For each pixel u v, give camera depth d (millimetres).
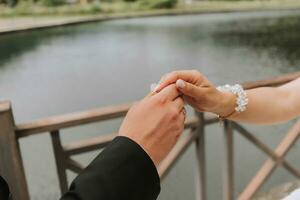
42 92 6848
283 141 1729
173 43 8523
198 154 1550
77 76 7457
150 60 7859
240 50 7676
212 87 702
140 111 473
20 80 7078
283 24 8289
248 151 4195
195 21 8961
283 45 7504
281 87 918
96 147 1312
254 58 7301
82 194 384
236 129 1592
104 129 4266
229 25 8891
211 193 3510
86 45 8352
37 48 7793
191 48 8180
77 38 8266
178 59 7691
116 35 8609
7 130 1104
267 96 853
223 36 8633
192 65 7277
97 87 6984
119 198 395
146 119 462
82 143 1298
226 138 1592
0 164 1131
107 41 8445
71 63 7852
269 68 6980
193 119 1477
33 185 3729
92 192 385
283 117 873
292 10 8141
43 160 4051
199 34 8836
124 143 432
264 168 1731
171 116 469
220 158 3955
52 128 1203
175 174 3809
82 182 393
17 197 1184
